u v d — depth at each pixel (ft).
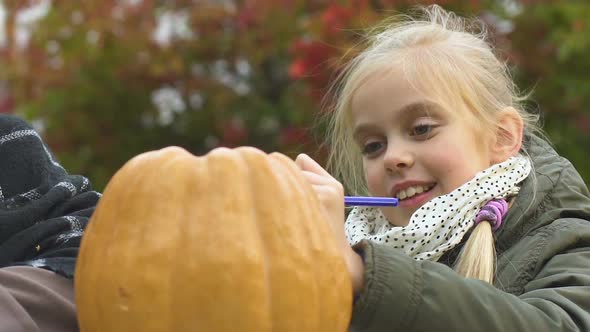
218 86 25.50
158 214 6.83
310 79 20.30
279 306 6.67
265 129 25.52
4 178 9.22
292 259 6.76
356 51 15.64
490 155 10.09
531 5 22.90
